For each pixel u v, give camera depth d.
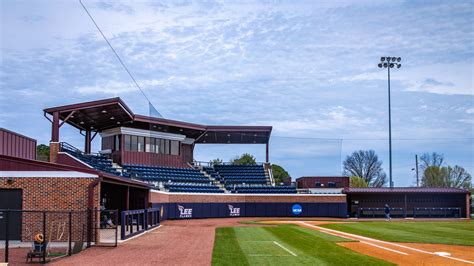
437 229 36.22
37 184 23.66
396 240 27.23
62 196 23.59
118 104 37.50
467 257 20.22
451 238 28.83
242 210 53.81
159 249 21.17
